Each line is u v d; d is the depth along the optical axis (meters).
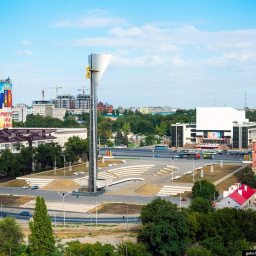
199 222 180.75
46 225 165.62
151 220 187.38
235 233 174.88
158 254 175.75
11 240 171.00
